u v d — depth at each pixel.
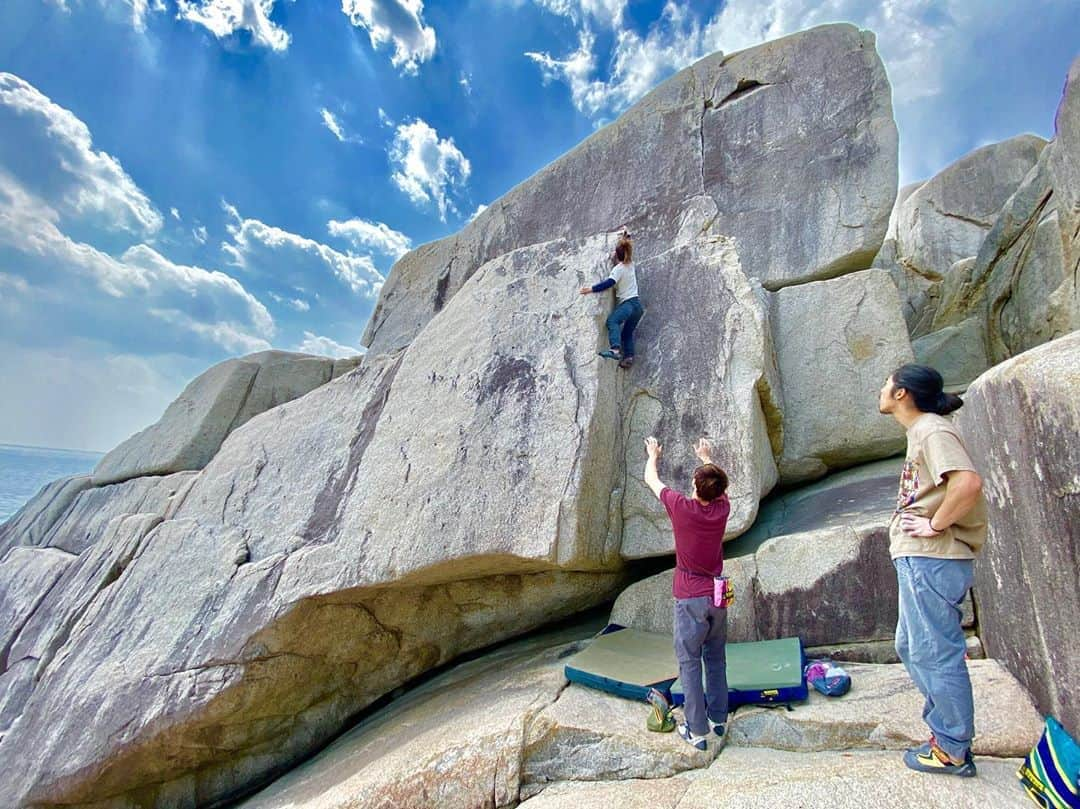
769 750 3.21
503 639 5.68
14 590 8.27
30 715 5.95
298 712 5.56
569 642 4.93
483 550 4.53
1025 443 2.87
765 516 5.28
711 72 7.51
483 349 5.39
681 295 5.55
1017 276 7.35
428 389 5.51
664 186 7.38
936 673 2.62
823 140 6.52
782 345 6.00
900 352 5.61
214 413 9.84
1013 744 2.78
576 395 4.81
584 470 4.52
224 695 5.05
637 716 3.54
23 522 11.41
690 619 3.21
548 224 8.38
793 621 4.07
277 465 6.29
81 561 7.62
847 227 6.16
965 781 2.58
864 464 5.74
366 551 5.03
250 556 5.79
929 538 2.68
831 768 2.87
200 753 5.37
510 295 5.58
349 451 5.79
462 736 3.70
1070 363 2.59
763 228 6.57
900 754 2.94
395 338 9.76
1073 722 2.53
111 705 5.38
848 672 3.64
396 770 3.73
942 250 11.69
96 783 5.26
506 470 4.75
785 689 3.37
